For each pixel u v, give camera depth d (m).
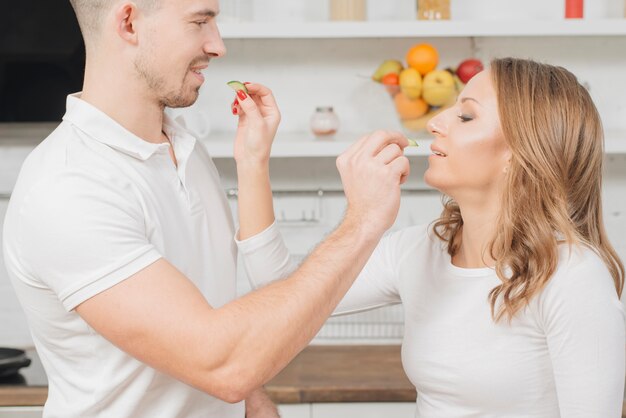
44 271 1.23
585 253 1.36
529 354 1.38
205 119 2.66
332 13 2.58
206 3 1.33
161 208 1.34
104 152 1.31
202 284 1.42
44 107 2.58
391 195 1.29
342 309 1.66
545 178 1.38
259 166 1.49
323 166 2.87
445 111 1.47
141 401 1.33
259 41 2.81
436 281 1.50
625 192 2.85
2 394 2.31
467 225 1.47
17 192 1.29
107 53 1.33
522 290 1.35
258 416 1.62
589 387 1.29
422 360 1.47
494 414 1.41
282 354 1.21
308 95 2.83
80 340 1.32
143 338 1.20
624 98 2.80
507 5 2.77
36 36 2.54
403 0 2.75
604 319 1.29
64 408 1.36
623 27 2.49
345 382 2.40
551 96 1.40
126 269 1.21
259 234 1.49
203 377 1.20
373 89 2.64
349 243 1.27
